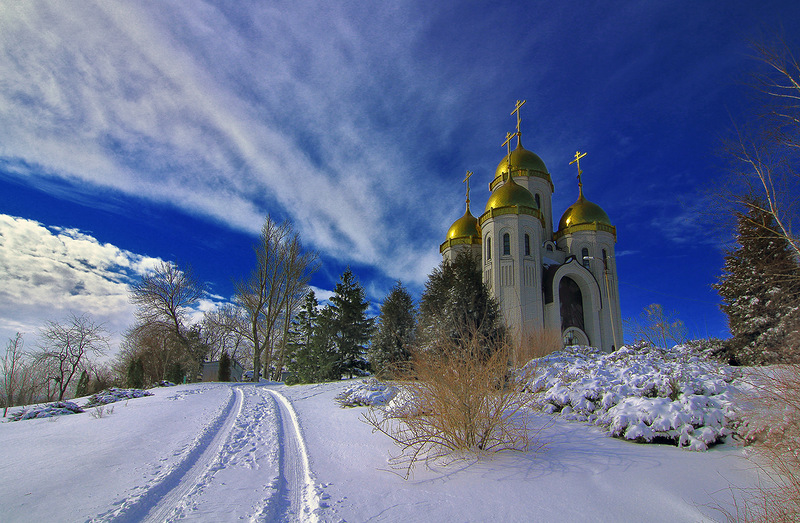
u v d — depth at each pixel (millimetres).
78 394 35500
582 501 5031
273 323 38844
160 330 37500
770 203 10891
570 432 7992
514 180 39438
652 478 5691
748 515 4664
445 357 7875
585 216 37500
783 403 6203
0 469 6820
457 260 24188
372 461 6984
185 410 13500
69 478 6246
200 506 5168
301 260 40844
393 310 26203
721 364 12336
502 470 6117
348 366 30719
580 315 34875
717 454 6574
